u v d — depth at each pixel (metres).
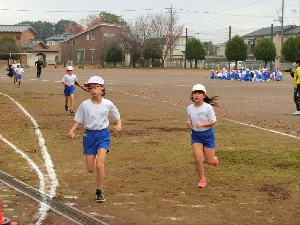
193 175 8.88
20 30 107.94
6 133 13.49
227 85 39.28
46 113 18.19
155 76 53.03
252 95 28.67
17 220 6.31
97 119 7.30
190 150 11.21
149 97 25.69
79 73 57.06
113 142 12.14
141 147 11.53
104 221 6.33
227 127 14.99
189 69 83.62
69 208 6.86
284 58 81.31
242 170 9.26
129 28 88.69
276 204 7.15
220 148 11.44
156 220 6.40
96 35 103.19
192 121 8.24
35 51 93.56
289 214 6.69
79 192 7.73
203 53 87.81
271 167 9.51
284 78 56.62
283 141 12.48
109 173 9.00
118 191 7.81
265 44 78.06
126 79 44.91
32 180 8.48
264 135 13.45
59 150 11.19
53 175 8.84
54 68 78.38
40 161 10.03
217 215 6.63
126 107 20.52
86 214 6.59
